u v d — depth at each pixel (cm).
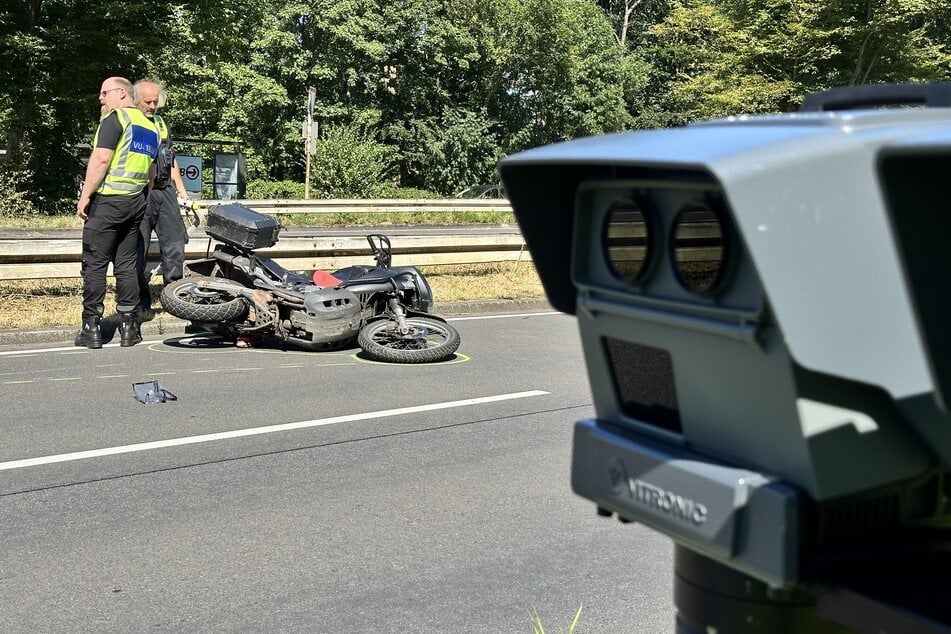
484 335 1033
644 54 5775
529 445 580
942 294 97
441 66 4747
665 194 129
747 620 128
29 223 1892
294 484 495
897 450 119
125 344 893
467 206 2897
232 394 697
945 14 3097
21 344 905
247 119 4262
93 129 2825
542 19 4822
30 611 348
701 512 124
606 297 141
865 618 113
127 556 399
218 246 873
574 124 5066
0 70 2564
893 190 95
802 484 117
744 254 118
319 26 4288
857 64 3206
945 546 128
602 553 413
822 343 108
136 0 2691
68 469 513
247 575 382
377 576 383
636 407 142
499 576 386
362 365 825
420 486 496
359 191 3906
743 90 3275
